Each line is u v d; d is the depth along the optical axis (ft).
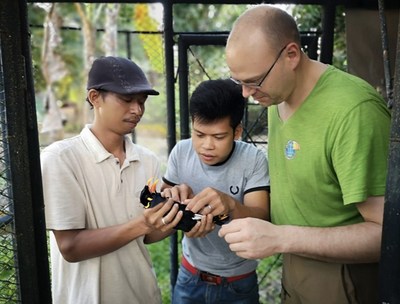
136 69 4.82
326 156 4.02
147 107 28.43
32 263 3.72
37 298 3.80
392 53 5.62
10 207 3.69
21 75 3.43
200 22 26.58
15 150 3.51
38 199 3.74
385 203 3.02
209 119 4.57
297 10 10.00
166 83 7.54
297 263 4.81
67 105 31.53
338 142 3.85
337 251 3.71
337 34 9.77
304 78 4.17
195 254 5.49
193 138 4.86
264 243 3.72
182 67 7.48
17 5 3.35
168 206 4.22
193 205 4.35
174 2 7.01
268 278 11.20
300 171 4.26
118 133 4.82
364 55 6.60
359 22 6.66
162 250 13.57
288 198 4.55
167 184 5.39
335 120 3.88
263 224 3.79
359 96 3.86
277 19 3.83
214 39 7.34
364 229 3.76
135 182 5.00
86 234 4.50
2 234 3.85
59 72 28.73
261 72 3.85
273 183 4.75
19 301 3.83
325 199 4.27
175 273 8.29
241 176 5.14
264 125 7.70
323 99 4.01
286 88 4.04
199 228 4.33
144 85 4.72
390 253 2.99
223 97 4.53
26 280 3.73
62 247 4.49
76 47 28.84
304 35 7.29
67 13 25.45
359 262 3.99
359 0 6.59
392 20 5.58
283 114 4.52
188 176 5.30
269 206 5.12
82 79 28.94
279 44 3.82
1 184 3.75
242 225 3.77
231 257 5.37
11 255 3.90
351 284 4.50
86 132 4.83
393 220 2.95
